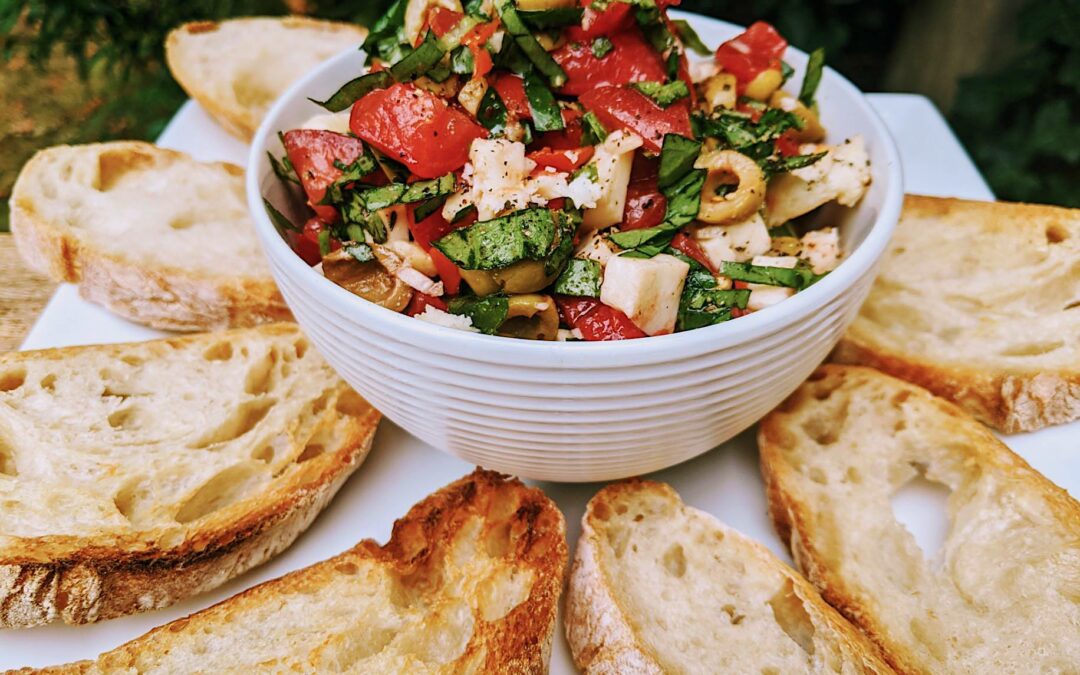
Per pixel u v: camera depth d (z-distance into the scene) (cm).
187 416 29
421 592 26
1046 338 30
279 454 28
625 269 23
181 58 41
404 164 26
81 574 25
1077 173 60
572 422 23
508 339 22
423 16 26
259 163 27
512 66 25
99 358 30
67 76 66
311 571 26
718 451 29
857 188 27
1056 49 56
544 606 25
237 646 25
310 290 23
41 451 27
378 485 28
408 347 23
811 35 59
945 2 60
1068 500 26
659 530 27
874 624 25
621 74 26
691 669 24
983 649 24
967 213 33
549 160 25
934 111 40
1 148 61
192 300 32
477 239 23
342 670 24
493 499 27
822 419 30
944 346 31
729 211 25
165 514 26
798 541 27
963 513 27
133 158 36
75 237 32
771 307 23
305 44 44
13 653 25
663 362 22
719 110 28
